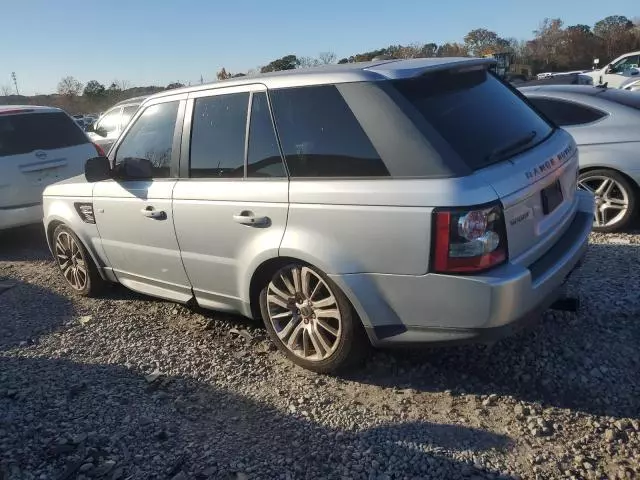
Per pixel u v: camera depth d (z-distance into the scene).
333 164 3.36
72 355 4.30
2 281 6.26
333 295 3.45
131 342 4.45
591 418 3.13
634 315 4.09
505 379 3.54
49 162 7.64
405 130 3.13
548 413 3.20
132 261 4.75
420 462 2.89
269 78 3.73
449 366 3.73
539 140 3.67
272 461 2.97
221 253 3.97
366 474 2.83
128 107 12.21
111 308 5.20
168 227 4.26
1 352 4.42
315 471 2.88
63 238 5.52
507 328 3.04
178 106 4.26
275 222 3.57
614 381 3.41
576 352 3.71
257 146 3.73
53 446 3.19
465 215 2.90
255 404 3.50
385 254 3.15
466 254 2.95
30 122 7.68
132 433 3.27
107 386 3.80
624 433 2.99
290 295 3.75
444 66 3.46
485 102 3.59
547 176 3.39
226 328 4.59
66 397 3.69
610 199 6.04
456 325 3.09
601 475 2.72
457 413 3.27
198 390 3.69
